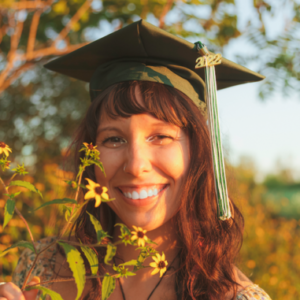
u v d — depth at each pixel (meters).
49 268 1.25
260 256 3.65
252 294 1.10
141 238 0.71
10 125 4.78
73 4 2.57
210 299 1.06
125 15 2.68
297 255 3.76
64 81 5.05
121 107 1.02
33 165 4.35
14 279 1.31
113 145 1.07
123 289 1.13
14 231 2.62
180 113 1.07
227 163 1.63
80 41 3.37
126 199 1.05
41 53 2.50
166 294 1.12
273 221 4.48
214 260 1.14
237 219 1.39
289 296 3.36
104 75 1.19
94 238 1.23
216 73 1.33
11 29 2.50
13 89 4.67
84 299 1.12
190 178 1.09
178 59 1.13
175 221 1.16
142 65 1.10
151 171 1.03
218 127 1.06
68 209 0.70
